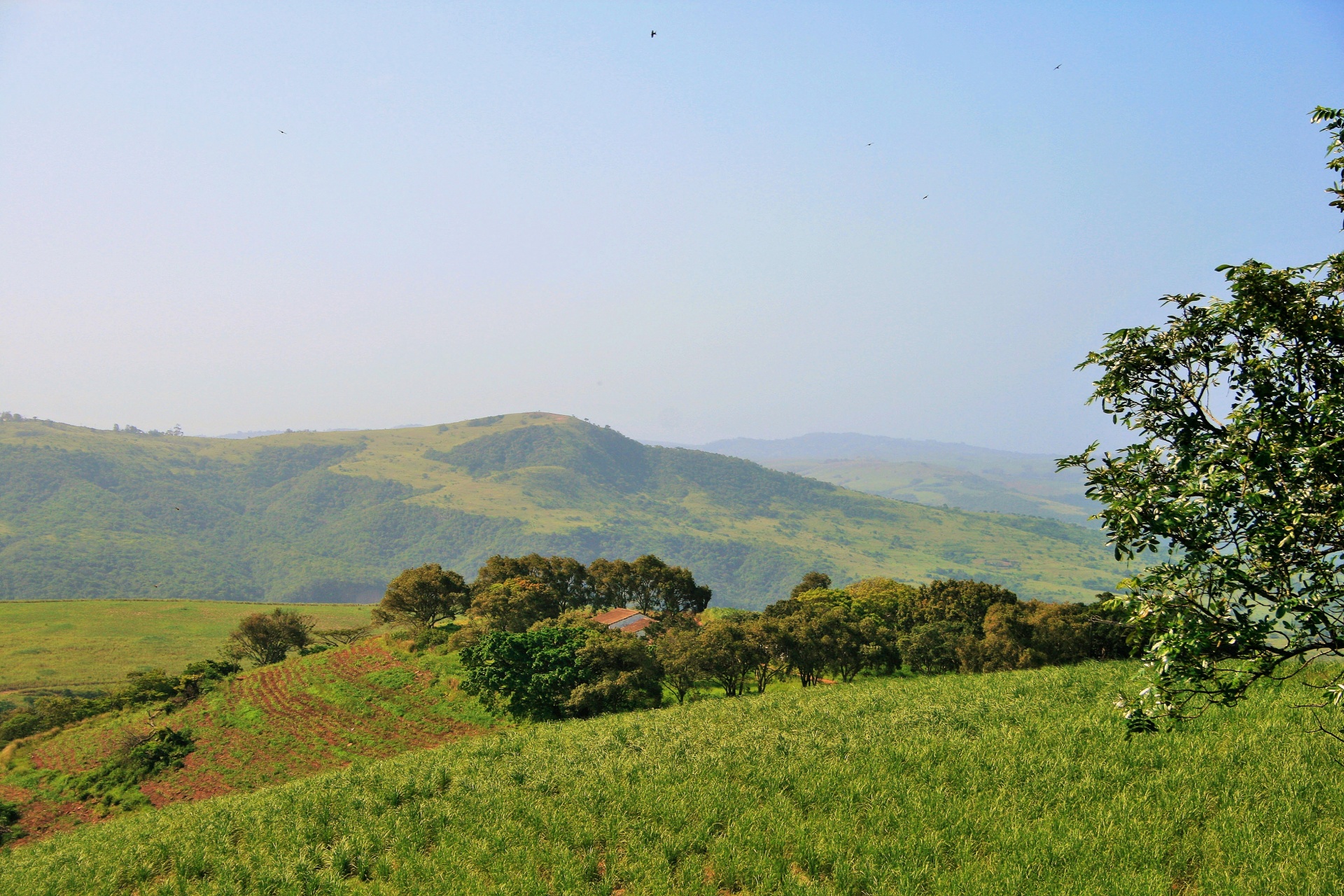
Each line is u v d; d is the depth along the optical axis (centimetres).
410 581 9625
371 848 1650
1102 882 1180
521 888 1388
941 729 1981
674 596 11938
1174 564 1002
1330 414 857
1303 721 1678
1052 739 1788
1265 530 880
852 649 5816
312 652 9631
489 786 1938
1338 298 918
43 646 15262
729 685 5678
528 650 5966
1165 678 1032
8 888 1861
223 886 1546
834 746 1928
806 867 1358
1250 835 1247
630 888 1357
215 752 6028
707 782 1783
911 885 1227
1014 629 5541
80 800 5584
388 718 6238
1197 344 1023
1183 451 1009
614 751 2136
